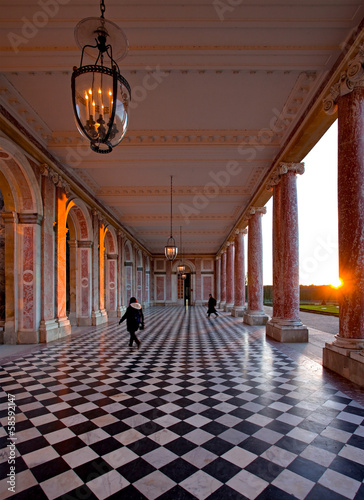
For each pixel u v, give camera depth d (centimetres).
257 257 1312
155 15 447
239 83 599
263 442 290
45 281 841
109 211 1479
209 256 3052
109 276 1616
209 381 479
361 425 324
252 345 782
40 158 816
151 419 341
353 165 491
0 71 554
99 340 873
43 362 611
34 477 239
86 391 436
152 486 228
